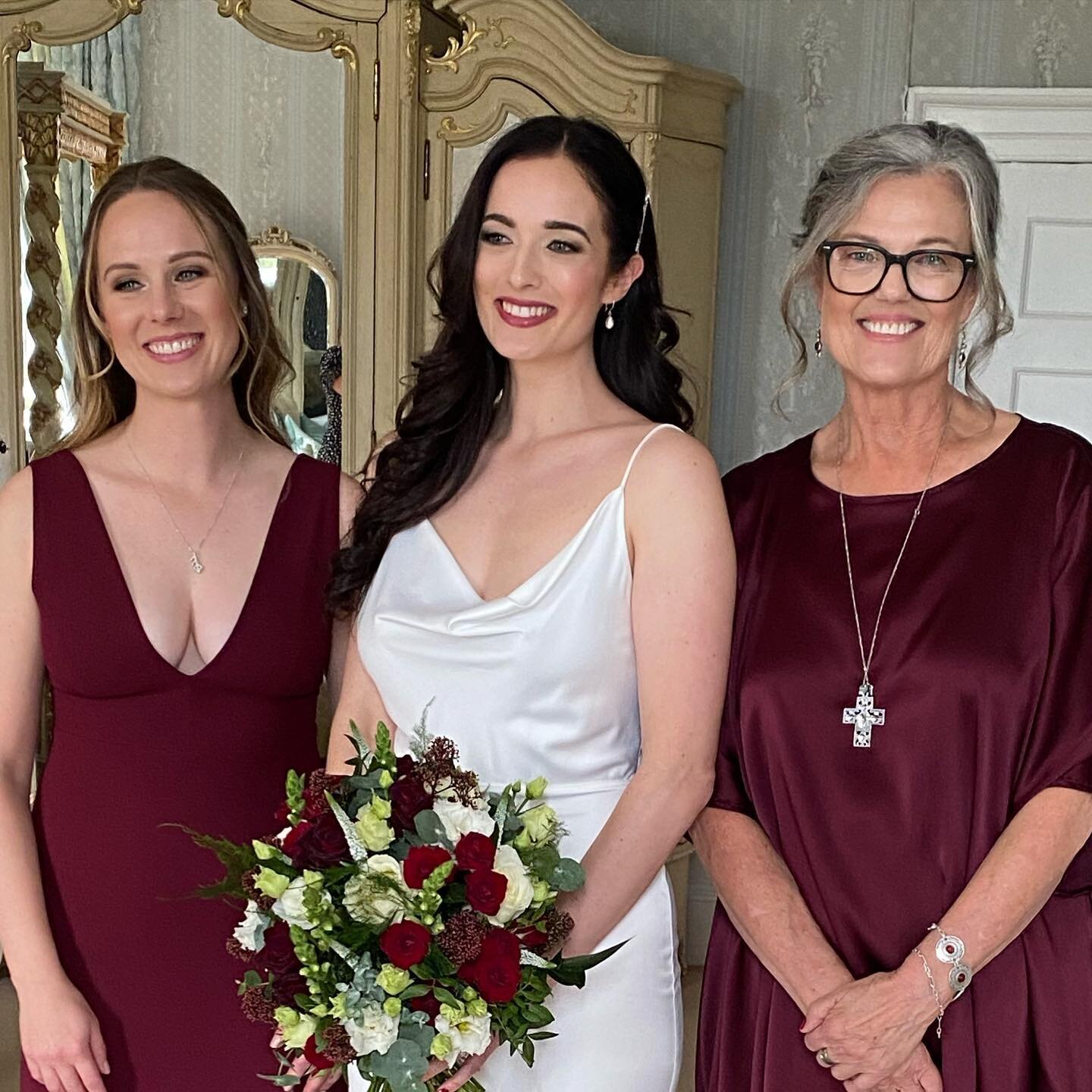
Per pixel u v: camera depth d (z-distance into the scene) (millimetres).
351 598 1973
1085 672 1753
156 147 3441
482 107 3578
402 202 3484
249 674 1971
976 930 1700
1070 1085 1758
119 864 1924
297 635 2012
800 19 4234
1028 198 4312
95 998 1928
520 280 1767
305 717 2061
